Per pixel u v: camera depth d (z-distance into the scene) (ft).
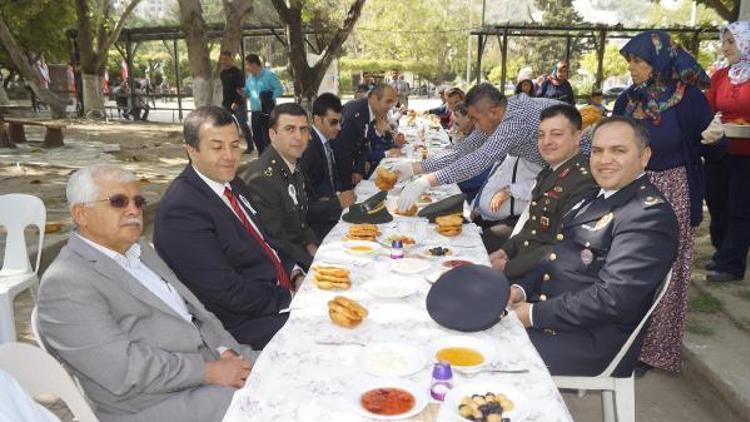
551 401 4.67
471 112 12.24
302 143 11.10
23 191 24.21
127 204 6.58
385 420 4.37
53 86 85.71
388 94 19.35
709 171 14.12
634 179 7.43
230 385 6.84
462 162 11.11
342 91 137.18
